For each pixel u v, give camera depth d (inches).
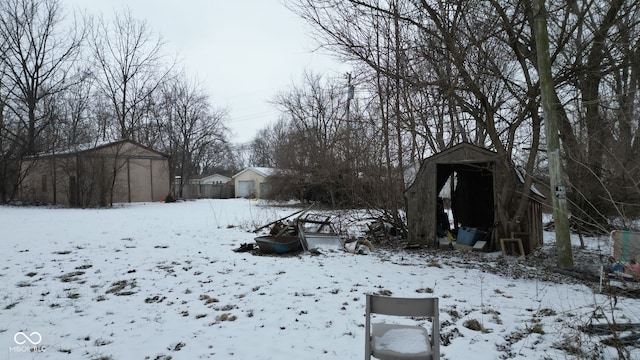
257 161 2878.9
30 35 1107.3
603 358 145.8
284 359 149.1
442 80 344.8
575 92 376.2
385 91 437.1
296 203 1016.2
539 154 439.5
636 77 365.4
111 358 151.6
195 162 1573.6
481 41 316.5
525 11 328.5
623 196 263.1
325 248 395.2
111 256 346.3
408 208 430.6
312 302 219.1
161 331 178.2
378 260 346.0
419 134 438.6
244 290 243.6
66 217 689.6
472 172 478.0
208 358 150.7
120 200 1170.6
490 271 307.0
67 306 213.8
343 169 506.9
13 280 264.8
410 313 115.3
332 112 636.7
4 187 1059.9
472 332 176.2
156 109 1470.2
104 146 1062.4
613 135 281.7
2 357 151.3
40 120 1157.1
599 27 328.5
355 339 167.6
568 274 289.0
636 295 219.8
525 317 195.5
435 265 324.8
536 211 418.3
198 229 539.2
